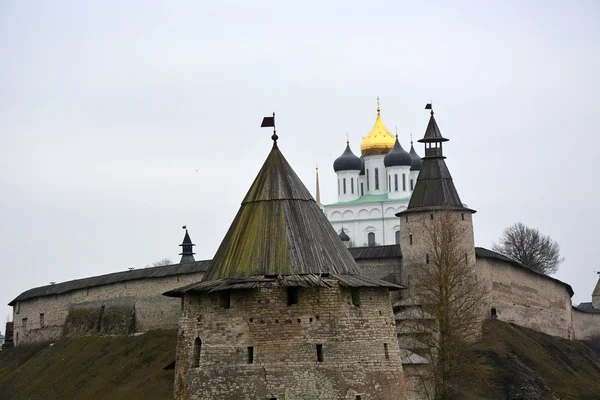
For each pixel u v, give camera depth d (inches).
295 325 1859.0
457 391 3575.3
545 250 7160.4
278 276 1894.7
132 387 4247.0
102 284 5310.0
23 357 5684.1
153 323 5012.3
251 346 1857.8
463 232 4446.4
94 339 5187.0
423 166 4591.5
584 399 3875.5
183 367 1934.1
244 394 1844.2
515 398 3784.5
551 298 5364.2
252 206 1995.6
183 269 4982.8
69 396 4576.8
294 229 1956.2
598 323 6245.1
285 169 2038.6
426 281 3836.1
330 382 1850.4
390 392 1915.6
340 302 1883.6
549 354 4534.9
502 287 4798.2
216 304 1892.2
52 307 5679.1
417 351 3442.4
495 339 4239.7
